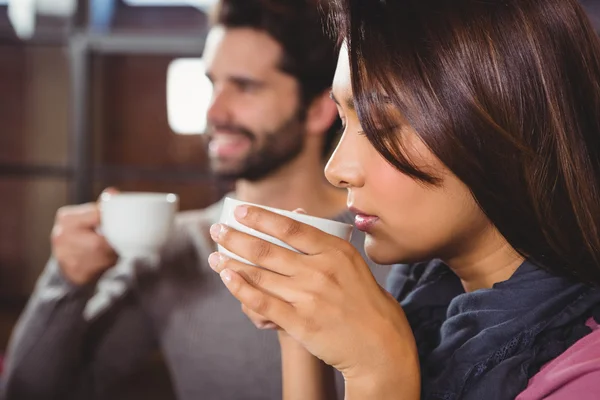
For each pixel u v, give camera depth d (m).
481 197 0.63
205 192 3.47
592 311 0.68
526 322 0.67
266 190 1.39
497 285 0.70
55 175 3.55
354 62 0.63
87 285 1.37
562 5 0.66
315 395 0.82
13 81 3.54
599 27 1.04
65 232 1.33
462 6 0.63
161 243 1.19
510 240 0.66
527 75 0.63
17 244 3.62
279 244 0.65
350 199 0.67
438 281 0.82
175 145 3.48
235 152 1.34
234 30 1.33
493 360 0.66
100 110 3.50
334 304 0.61
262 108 1.32
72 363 1.40
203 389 1.38
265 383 1.33
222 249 0.69
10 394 1.39
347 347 0.61
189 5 3.49
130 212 1.15
